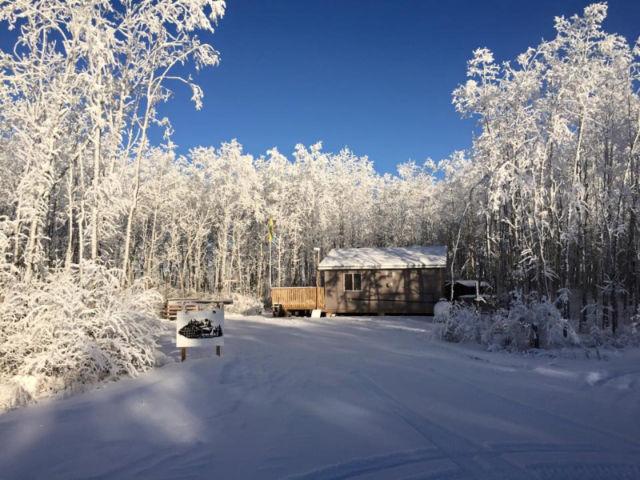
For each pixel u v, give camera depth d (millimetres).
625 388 7969
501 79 17703
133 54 13531
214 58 14273
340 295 27891
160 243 50562
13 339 8641
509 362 10805
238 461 4465
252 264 54094
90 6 11641
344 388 7770
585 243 17734
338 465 4344
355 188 54281
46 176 11195
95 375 8547
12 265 9781
